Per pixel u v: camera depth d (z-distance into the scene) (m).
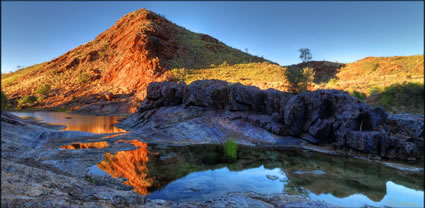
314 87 51.56
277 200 8.46
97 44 100.38
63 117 42.69
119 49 89.62
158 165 13.30
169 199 8.57
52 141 17.03
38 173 7.00
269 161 14.89
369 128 17.91
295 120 20.78
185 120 25.50
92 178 10.17
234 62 89.31
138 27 86.44
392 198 9.40
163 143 19.41
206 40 115.12
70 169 11.16
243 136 21.53
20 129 16.23
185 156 15.56
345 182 11.30
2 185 5.11
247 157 15.77
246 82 58.28
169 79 62.72
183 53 88.12
